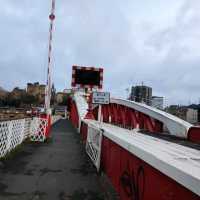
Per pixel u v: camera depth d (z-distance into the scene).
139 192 4.77
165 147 5.69
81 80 17.33
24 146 15.00
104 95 12.20
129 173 5.48
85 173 9.09
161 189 3.78
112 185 7.09
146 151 4.41
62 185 7.61
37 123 17.66
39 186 7.43
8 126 11.64
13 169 9.27
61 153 13.18
